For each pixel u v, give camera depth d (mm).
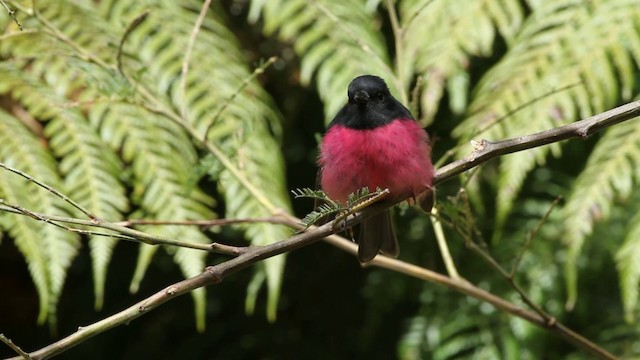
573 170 11273
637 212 10203
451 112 11297
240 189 9250
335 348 11867
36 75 9719
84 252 12164
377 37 10289
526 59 9617
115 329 12203
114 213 9016
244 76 10109
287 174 11984
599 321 10812
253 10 10195
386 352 11812
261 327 11977
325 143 7301
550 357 10859
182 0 10656
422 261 11148
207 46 10219
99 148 9383
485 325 10664
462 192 6859
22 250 8625
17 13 9953
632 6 9742
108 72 7684
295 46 10430
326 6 10211
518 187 9047
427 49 9711
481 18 9742
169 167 9367
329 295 12094
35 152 9211
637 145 9203
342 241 7805
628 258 9078
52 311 8680
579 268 10656
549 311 10516
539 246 10773
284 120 11117
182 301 12078
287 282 12102
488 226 11078
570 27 9805
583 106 9203
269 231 9109
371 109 7059
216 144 8539
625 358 10383
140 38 10180
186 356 11961
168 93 10055
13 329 12312
